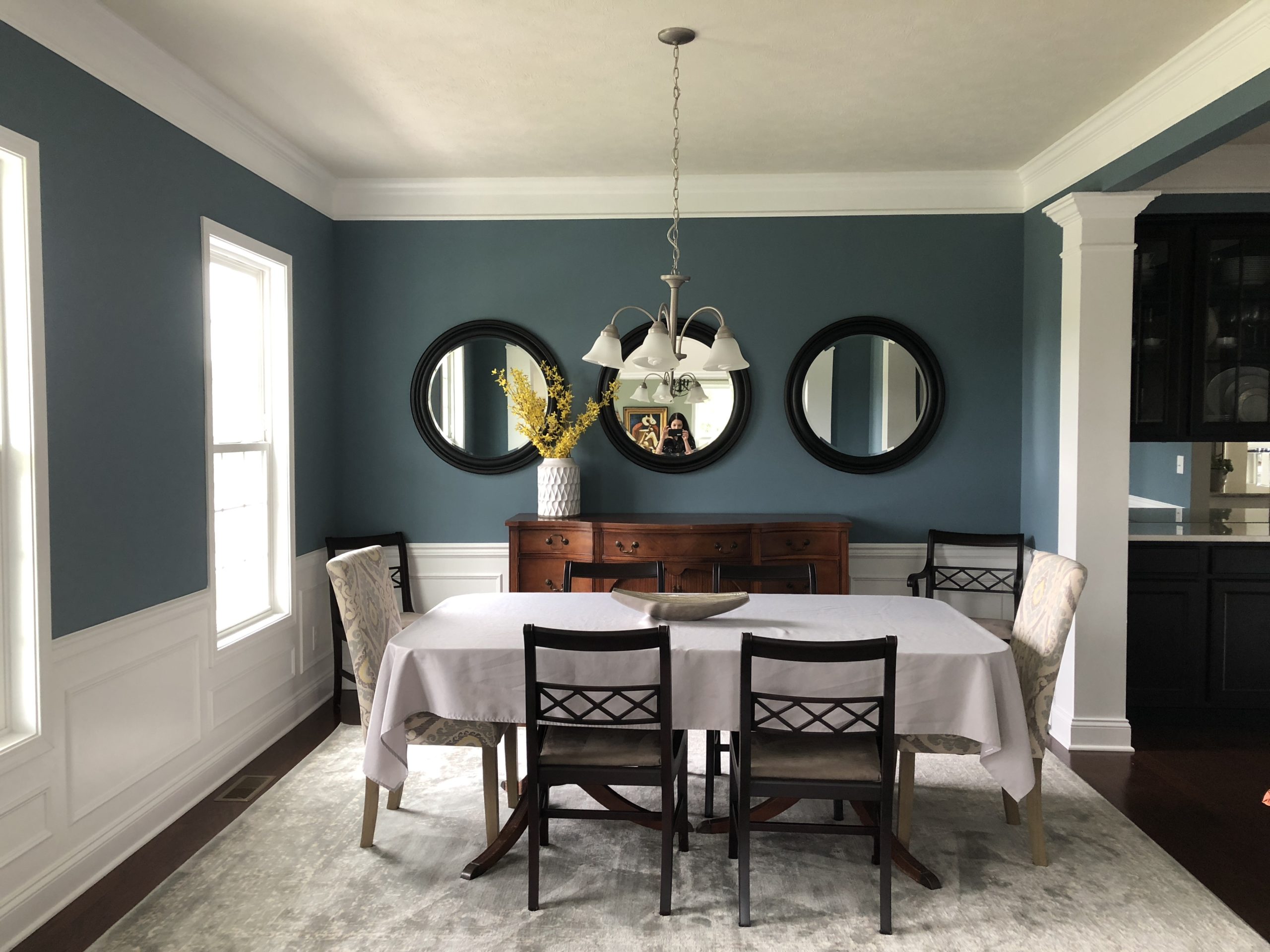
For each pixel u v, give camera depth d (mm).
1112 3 2729
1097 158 3816
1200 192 4188
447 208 4746
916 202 4660
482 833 3006
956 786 3424
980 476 4723
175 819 3121
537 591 4434
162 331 3135
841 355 4727
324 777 3502
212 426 3471
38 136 2490
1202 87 3047
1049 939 2371
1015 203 4641
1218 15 2803
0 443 2441
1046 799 3312
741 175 4633
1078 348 3832
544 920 2461
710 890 2631
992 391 4699
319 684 4496
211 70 3211
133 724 2934
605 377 4750
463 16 2785
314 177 4465
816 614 3111
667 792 2473
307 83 3334
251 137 3783
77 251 2666
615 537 4328
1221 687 4129
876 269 4707
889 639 2316
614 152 4219
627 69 3211
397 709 2672
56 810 2547
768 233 4715
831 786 2414
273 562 4156
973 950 2322
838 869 2766
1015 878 2699
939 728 2562
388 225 4773
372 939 2361
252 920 2455
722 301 4734
